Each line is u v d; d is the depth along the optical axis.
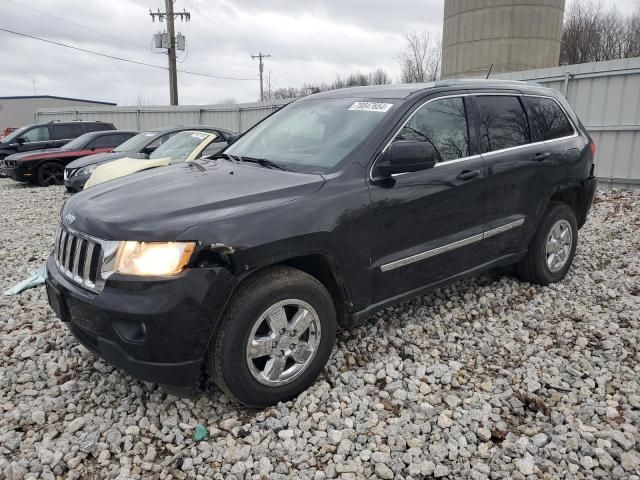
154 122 22.48
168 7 26.75
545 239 4.78
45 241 7.32
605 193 9.44
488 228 4.17
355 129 3.68
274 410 3.04
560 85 10.37
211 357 2.86
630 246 6.30
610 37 36.19
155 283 2.65
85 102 52.66
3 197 12.16
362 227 3.30
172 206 2.90
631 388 3.25
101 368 3.54
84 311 2.85
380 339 3.90
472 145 4.10
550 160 4.65
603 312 4.40
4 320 4.40
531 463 2.62
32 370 3.55
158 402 3.16
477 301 4.61
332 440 2.81
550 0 17.28
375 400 3.19
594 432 2.85
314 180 3.25
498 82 4.60
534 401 3.14
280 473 2.60
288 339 3.04
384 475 2.57
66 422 3.01
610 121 9.69
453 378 3.40
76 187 10.14
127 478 2.57
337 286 3.32
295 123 4.18
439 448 2.74
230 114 20.58
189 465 2.65
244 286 2.90
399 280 3.62
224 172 3.54
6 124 50.19
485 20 17.64
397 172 3.42
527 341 3.91
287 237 2.93
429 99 3.88
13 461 2.69
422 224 3.67
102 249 2.79
